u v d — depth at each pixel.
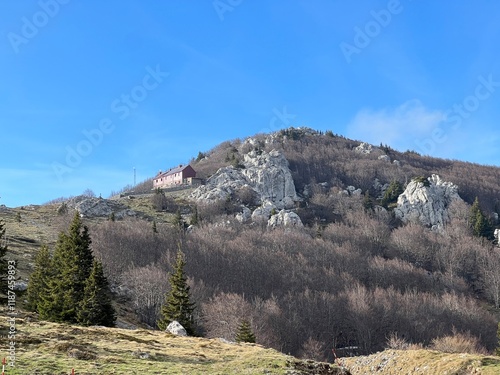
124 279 114.75
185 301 73.12
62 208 193.50
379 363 39.12
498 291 159.00
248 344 45.59
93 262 67.62
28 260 100.25
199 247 145.38
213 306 99.81
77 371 24.53
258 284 130.38
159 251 137.38
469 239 192.62
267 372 29.80
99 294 61.81
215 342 43.81
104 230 143.12
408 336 117.00
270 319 107.19
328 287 135.88
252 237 168.88
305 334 112.62
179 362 31.14
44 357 26.81
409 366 35.91
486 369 30.34
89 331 38.19
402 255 188.12
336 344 121.31
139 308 100.88
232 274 133.00
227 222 195.75
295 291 129.88
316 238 179.50
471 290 167.88
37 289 67.62
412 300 128.25
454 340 97.00
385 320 119.38
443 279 163.38
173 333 50.81
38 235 142.88
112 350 31.75
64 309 60.44
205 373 28.17
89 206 199.12
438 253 183.88
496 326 126.94
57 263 69.38
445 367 32.81
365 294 125.44
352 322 117.81
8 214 176.75
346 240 186.62
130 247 133.75
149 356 31.44
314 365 34.03
